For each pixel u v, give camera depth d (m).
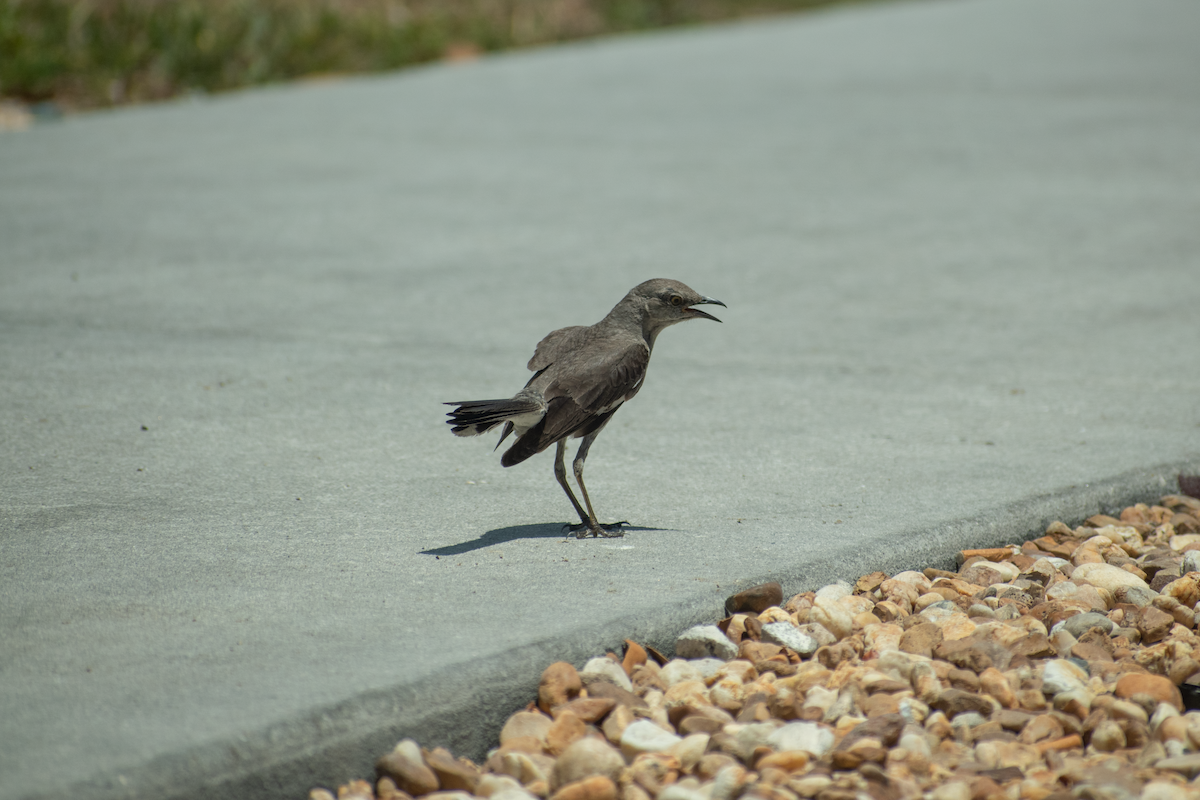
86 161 23.69
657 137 26.34
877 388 12.94
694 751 6.64
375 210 20.62
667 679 7.42
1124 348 14.16
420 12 41.03
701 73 34.16
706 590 8.09
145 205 20.55
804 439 11.42
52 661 6.95
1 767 5.87
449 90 31.48
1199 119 27.72
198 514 9.38
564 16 43.75
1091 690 7.39
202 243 18.48
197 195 21.30
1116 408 12.23
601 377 8.90
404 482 10.25
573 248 18.64
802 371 13.54
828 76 33.59
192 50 32.84
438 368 13.40
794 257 18.25
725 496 9.99
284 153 24.56
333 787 6.41
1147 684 7.31
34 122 28.06
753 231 19.62
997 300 16.14
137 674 6.80
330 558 8.56
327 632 7.37
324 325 14.91
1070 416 12.02
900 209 20.92
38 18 32.59
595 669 7.27
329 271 17.25
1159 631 8.18
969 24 44.62
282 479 10.22
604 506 9.78
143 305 15.49
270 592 7.95
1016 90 31.44
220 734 6.17
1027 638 7.88
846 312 15.74
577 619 7.60
